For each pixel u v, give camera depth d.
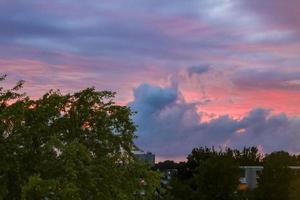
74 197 21.77
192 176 71.94
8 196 23.94
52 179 22.06
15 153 24.17
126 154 26.44
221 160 60.06
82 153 23.44
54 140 23.64
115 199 24.27
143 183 26.30
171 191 59.66
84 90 26.80
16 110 24.61
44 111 25.22
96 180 23.83
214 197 59.19
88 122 26.36
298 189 60.06
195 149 75.75
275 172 63.31
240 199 60.53
